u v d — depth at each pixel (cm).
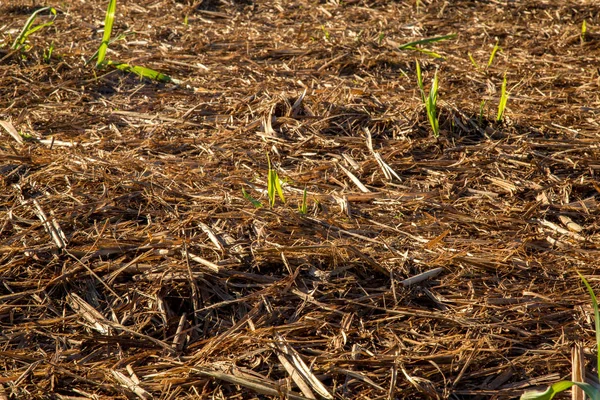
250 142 292
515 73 396
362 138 297
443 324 182
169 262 200
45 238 210
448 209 239
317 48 436
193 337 180
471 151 289
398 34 488
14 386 160
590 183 258
